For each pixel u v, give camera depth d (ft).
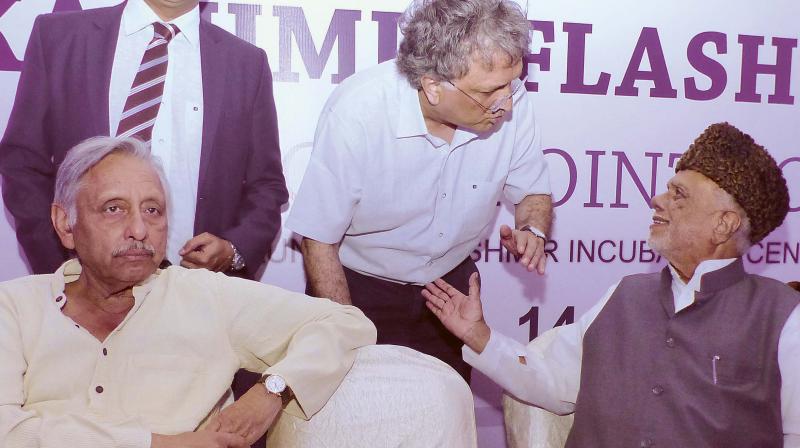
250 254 7.03
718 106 9.71
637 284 5.34
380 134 6.37
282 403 4.73
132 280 4.64
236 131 7.29
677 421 4.88
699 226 4.88
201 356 4.90
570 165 9.48
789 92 9.84
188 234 7.15
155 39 7.07
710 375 4.81
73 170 4.66
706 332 4.89
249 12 8.61
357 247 6.95
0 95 8.22
